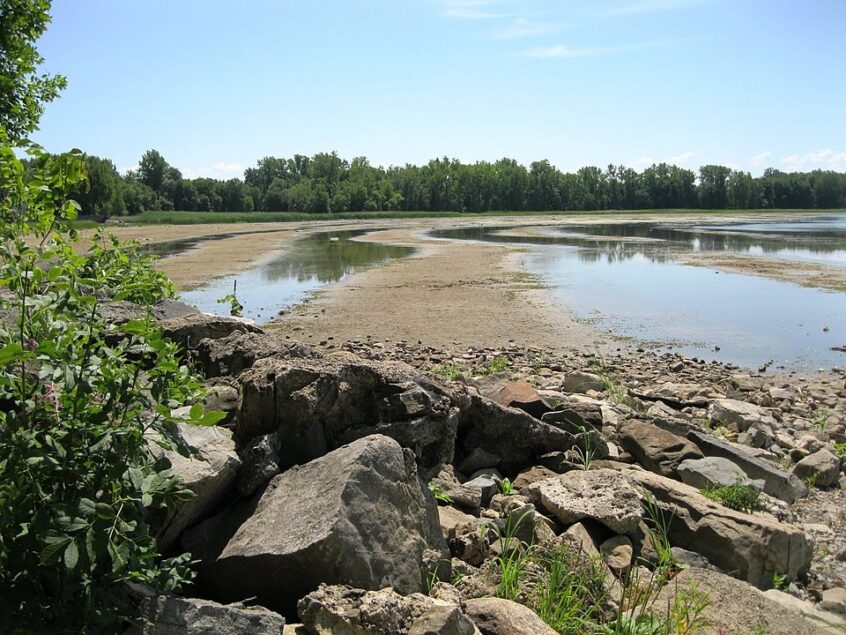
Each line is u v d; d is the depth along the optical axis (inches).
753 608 202.2
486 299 940.6
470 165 5757.9
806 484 322.3
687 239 2166.6
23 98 563.5
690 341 708.0
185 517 190.1
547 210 5920.3
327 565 170.1
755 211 5787.4
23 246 163.6
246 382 221.9
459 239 2197.3
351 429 229.9
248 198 5196.9
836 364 629.3
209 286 1081.4
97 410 149.6
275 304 904.3
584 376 463.8
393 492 191.6
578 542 215.9
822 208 6565.0
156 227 3248.0
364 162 6363.2
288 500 190.7
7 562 138.5
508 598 191.9
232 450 211.8
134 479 142.4
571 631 183.9
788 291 1037.2
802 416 451.5
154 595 150.3
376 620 156.8
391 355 590.9
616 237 2287.2
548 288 1050.1
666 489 252.2
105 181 3334.2
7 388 157.1
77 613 143.2
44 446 147.3
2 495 138.9
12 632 135.5
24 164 181.2
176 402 161.2
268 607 180.2
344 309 860.0
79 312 165.9
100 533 132.3
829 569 247.1
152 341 154.9
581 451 296.5
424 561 190.1
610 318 818.8
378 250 1765.5
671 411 408.8
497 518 231.8
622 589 205.2
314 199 5068.9
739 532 231.8
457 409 251.4
